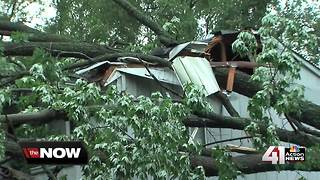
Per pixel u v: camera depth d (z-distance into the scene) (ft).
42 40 38.65
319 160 30.60
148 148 26.76
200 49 41.68
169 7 81.56
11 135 29.14
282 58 28.32
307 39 29.35
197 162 31.86
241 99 47.44
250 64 37.83
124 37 87.10
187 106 28.55
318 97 54.85
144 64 34.40
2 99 26.73
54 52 36.91
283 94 28.96
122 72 39.75
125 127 27.84
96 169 26.91
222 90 38.70
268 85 28.84
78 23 85.87
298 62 30.14
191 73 36.42
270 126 29.86
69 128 37.70
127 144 27.45
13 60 34.17
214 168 32.07
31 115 28.60
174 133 27.32
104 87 39.81
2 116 27.81
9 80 31.35
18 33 33.35
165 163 26.96
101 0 86.12
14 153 29.78
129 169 26.78
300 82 53.36
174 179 29.84
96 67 40.86
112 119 27.48
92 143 27.09
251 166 33.50
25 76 30.22
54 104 27.73
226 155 30.27
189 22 80.07
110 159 26.45
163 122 27.09
